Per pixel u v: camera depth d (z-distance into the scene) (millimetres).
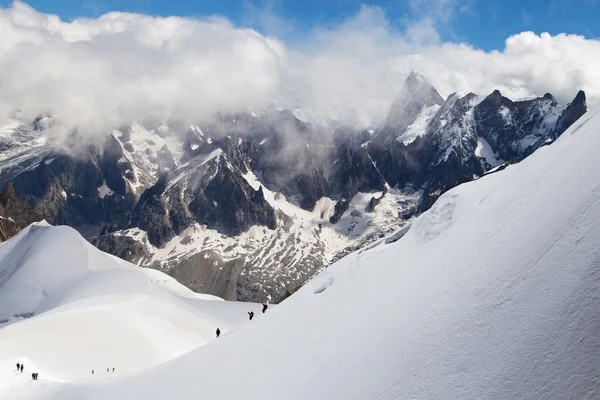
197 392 49875
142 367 90938
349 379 37500
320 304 54125
